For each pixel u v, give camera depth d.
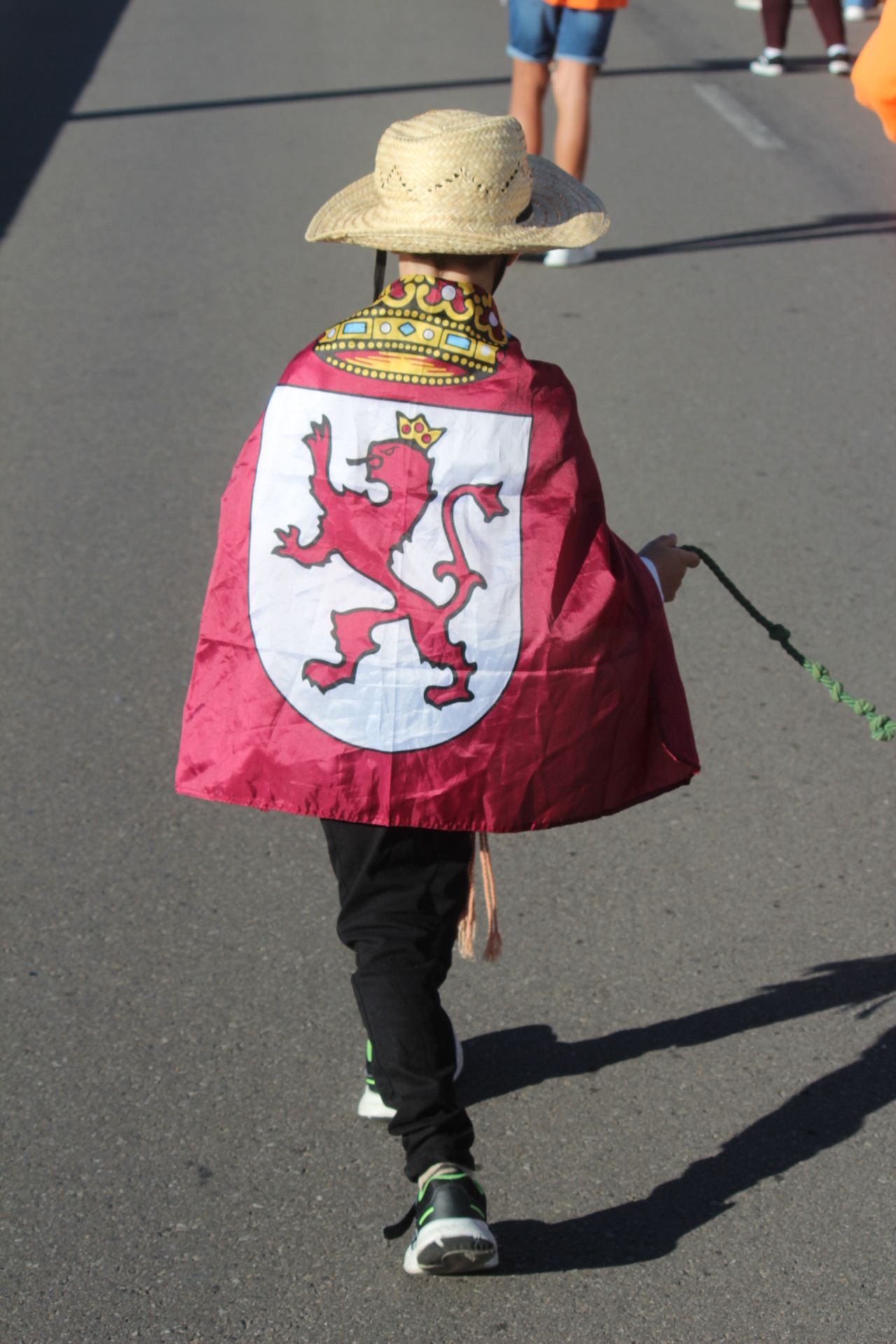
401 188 2.28
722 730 4.00
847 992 3.12
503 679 2.27
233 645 2.31
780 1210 2.63
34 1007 3.12
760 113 10.48
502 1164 2.74
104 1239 2.60
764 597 4.60
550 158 9.10
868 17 13.84
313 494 2.27
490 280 2.35
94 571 4.85
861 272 7.44
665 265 7.58
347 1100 2.88
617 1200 2.67
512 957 3.24
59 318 6.93
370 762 2.28
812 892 3.41
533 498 2.27
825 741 3.95
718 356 6.46
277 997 3.14
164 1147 2.78
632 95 10.94
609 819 3.68
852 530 5.00
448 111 2.37
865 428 5.77
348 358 2.29
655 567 2.50
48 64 12.07
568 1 7.30
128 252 7.76
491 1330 2.43
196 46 12.61
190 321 6.84
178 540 5.04
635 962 3.22
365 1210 2.65
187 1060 2.98
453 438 2.25
